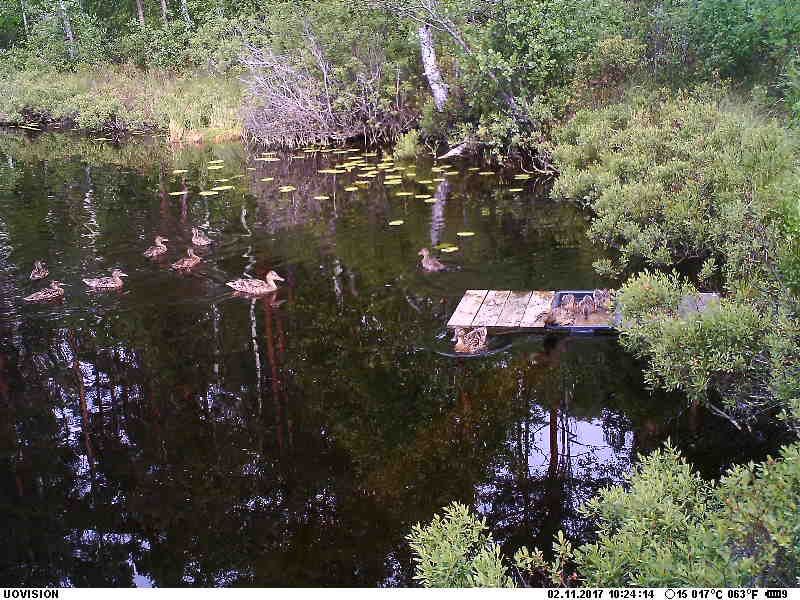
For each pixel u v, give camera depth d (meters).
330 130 18.81
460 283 8.60
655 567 3.23
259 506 5.09
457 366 6.79
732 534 3.22
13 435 6.14
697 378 5.29
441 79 16.41
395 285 8.70
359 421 6.04
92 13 35.09
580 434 5.63
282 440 5.85
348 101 18.25
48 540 4.86
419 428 5.89
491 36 14.16
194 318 8.09
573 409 5.98
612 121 12.66
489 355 6.92
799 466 3.31
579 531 4.57
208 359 7.19
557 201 11.77
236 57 23.95
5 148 20.86
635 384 6.28
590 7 13.74
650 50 14.41
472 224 10.86
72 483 5.47
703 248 8.60
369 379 6.66
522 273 8.77
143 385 6.81
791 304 5.60
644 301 6.21
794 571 3.21
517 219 10.96
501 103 14.73
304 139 18.88
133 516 5.06
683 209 8.59
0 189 14.82
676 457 4.14
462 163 15.23
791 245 5.95
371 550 4.57
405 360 6.95
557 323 7.26
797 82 10.66
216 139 20.31
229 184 14.48
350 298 8.41
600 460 5.28
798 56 11.48
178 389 6.70
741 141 9.59
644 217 9.23
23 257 10.29
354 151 17.69
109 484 5.45
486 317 7.55
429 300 8.20
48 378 6.99
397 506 4.97
